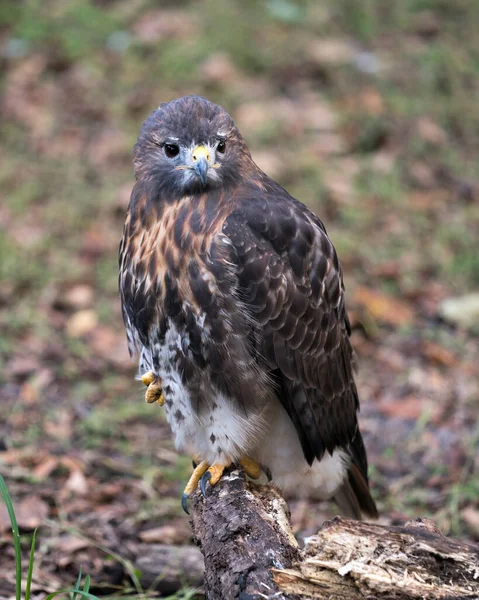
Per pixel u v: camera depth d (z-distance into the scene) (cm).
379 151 1666
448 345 1269
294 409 774
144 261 745
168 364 746
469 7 2075
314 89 1814
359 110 1748
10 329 1294
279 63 1867
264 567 585
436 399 1163
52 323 1312
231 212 743
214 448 747
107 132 1717
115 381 1205
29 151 1672
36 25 1970
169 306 729
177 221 734
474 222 1507
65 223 1502
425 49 1934
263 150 1633
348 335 840
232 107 1752
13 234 1468
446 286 1385
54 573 861
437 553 570
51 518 948
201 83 1814
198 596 830
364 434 1104
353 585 568
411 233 1478
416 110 1756
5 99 1798
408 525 596
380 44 1953
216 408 741
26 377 1205
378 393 1179
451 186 1595
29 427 1110
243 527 615
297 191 1542
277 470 811
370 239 1466
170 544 915
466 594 559
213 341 727
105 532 923
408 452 1073
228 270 723
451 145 1695
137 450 1077
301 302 760
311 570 571
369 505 859
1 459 1037
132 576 843
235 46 1897
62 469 1032
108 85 1833
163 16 2002
